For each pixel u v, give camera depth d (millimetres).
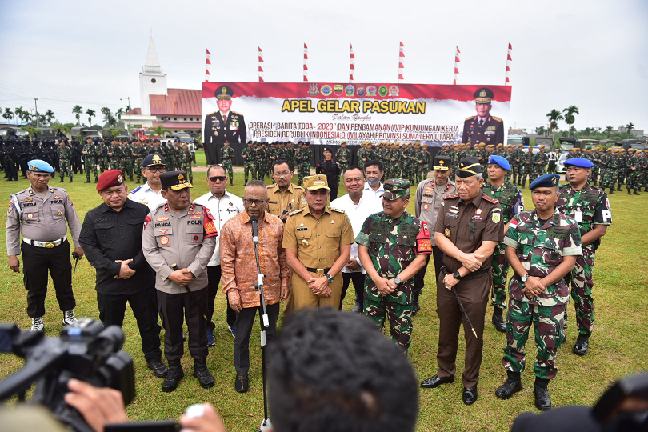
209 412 709
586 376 3748
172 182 3439
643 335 4488
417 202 5340
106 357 813
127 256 3590
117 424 681
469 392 3367
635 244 8242
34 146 18016
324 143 19359
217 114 19375
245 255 3449
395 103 18906
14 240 4289
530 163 17562
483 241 3271
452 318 3479
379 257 3512
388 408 559
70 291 4566
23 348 781
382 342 618
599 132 66125
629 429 667
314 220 3553
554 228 3209
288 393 574
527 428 857
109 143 18719
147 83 82812
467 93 18766
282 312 4941
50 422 510
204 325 3650
